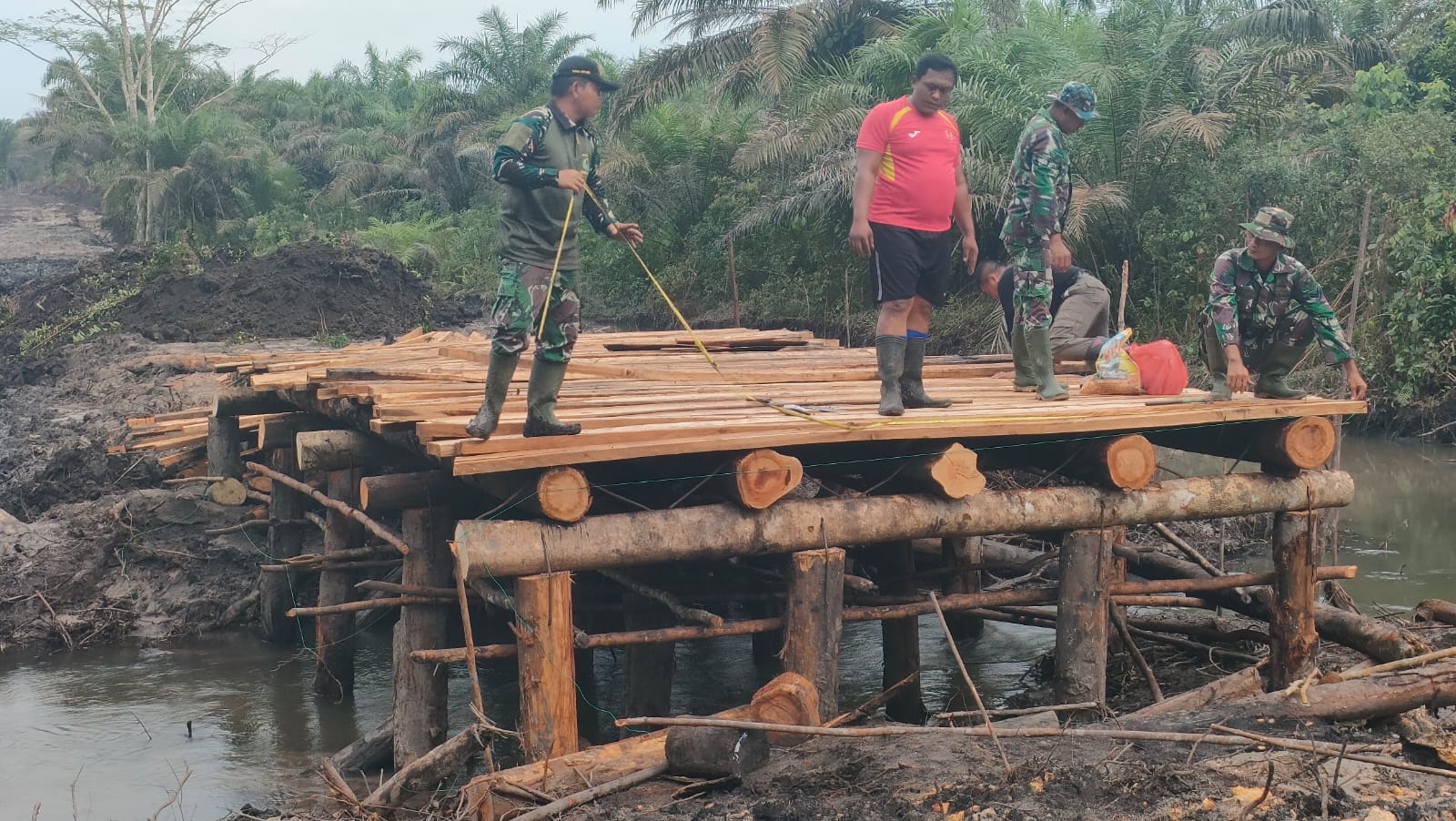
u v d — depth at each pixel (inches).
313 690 320.8
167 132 1454.2
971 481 233.8
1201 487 253.6
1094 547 249.4
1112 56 710.5
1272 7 802.2
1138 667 276.8
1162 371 278.8
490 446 206.8
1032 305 270.7
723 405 260.5
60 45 1782.7
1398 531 434.6
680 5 1035.9
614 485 237.6
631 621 267.1
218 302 893.2
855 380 323.0
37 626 363.3
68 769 262.2
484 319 1002.1
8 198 2266.2
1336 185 669.3
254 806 239.0
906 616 267.4
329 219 1498.5
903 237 239.0
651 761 207.5
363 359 399.9
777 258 974.4
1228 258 254.7
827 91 827.4
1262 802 176.7
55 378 775.1
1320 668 268.5
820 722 221.8
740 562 310.5
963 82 717.3
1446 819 173.6
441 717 266.4
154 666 341.7
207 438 404.8
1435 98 684.1
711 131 1071.6
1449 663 235.1
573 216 210.4
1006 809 177.0
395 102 2361.0
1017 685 309.6
